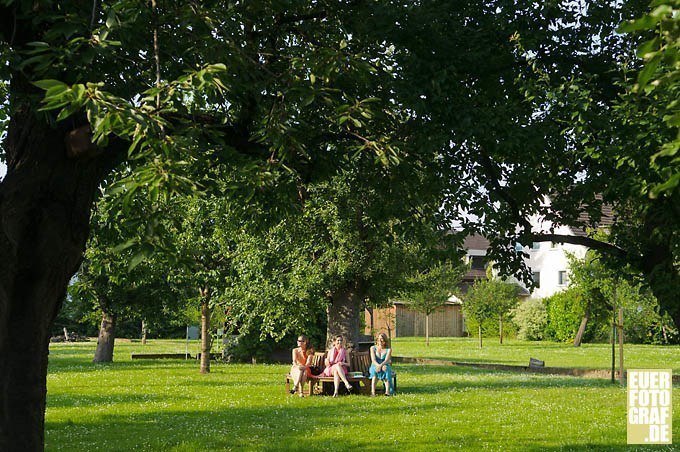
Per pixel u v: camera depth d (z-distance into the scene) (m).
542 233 12.53
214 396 19.48
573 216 13.11
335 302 29.50
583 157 10.74
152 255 6.05
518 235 12.64
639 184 9.54
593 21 11.33
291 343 34.41
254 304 28.03
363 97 9.48
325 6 9.70
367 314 64.44
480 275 70.69
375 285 29.33
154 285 34.78
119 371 28.55
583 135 10.09
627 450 11.68
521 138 10.12
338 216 25.95
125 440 12.52
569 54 11.43
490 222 12.26
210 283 27.36
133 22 6.96
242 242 27.17
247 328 28.83
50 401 18.27
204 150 8.51
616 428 13.81
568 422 14.60
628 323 47.31
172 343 59.97
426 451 11.59
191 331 37.75
